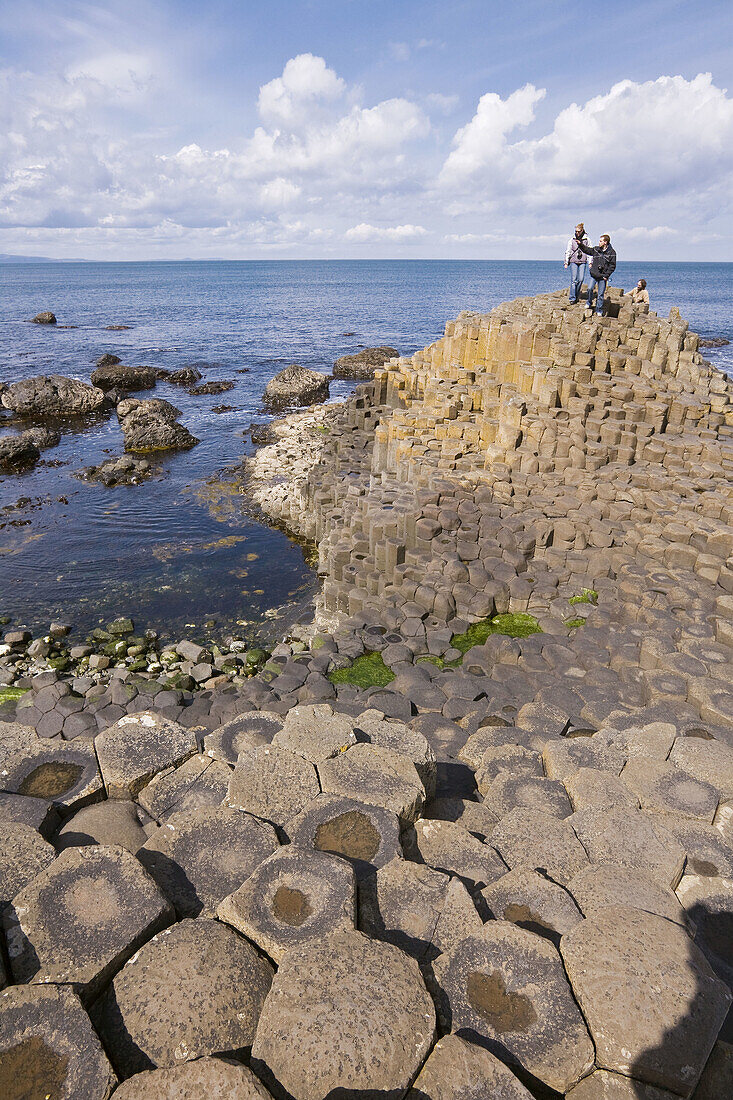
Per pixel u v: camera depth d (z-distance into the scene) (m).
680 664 9.88
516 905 4.14
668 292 148.62
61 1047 3.06
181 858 4.50
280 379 41.50
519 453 17.33
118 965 3.61
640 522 14.88
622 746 6.50
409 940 3.86
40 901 3.89
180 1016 3.30
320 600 16.42
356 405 26.38
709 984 3.44
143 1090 2.84
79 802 5.23
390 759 5.45
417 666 11.61
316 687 10.95
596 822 5.07
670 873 4.64
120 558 19.81
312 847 4.64
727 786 5.73
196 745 5.82
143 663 14.17
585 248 22.69
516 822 5.14
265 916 3.84
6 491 25.80
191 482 26.58
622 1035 3.22
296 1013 3.19
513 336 19.83
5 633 15.78
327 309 107.88
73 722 10.86
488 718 9.19
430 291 160.12
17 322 85.38
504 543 14.61
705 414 18.06
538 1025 3.31
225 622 16.20
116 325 83.06
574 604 13.08
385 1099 2.91
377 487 17.31
